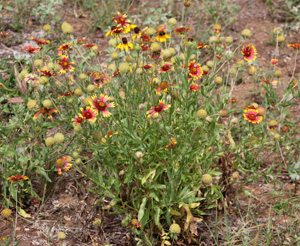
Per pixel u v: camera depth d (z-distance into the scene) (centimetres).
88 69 249
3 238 165
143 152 162
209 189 170
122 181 167
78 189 187
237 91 246
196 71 173
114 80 190
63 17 312
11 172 175
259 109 174
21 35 284
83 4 322
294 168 187
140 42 186
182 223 166
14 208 178
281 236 164
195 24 303
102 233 171
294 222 169
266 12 317
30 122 194
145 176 160
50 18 298
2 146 183
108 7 319
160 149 162
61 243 159
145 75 180
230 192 187
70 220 176
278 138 182
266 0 328
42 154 182
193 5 325
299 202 179
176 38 287
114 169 165
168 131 165
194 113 173
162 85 167
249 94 241
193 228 158
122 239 169
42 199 182
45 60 200
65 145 198
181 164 158
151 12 311
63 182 191
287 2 307
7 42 276
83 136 182
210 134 175
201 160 169
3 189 182
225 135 179
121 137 165
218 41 191
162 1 330
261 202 182
